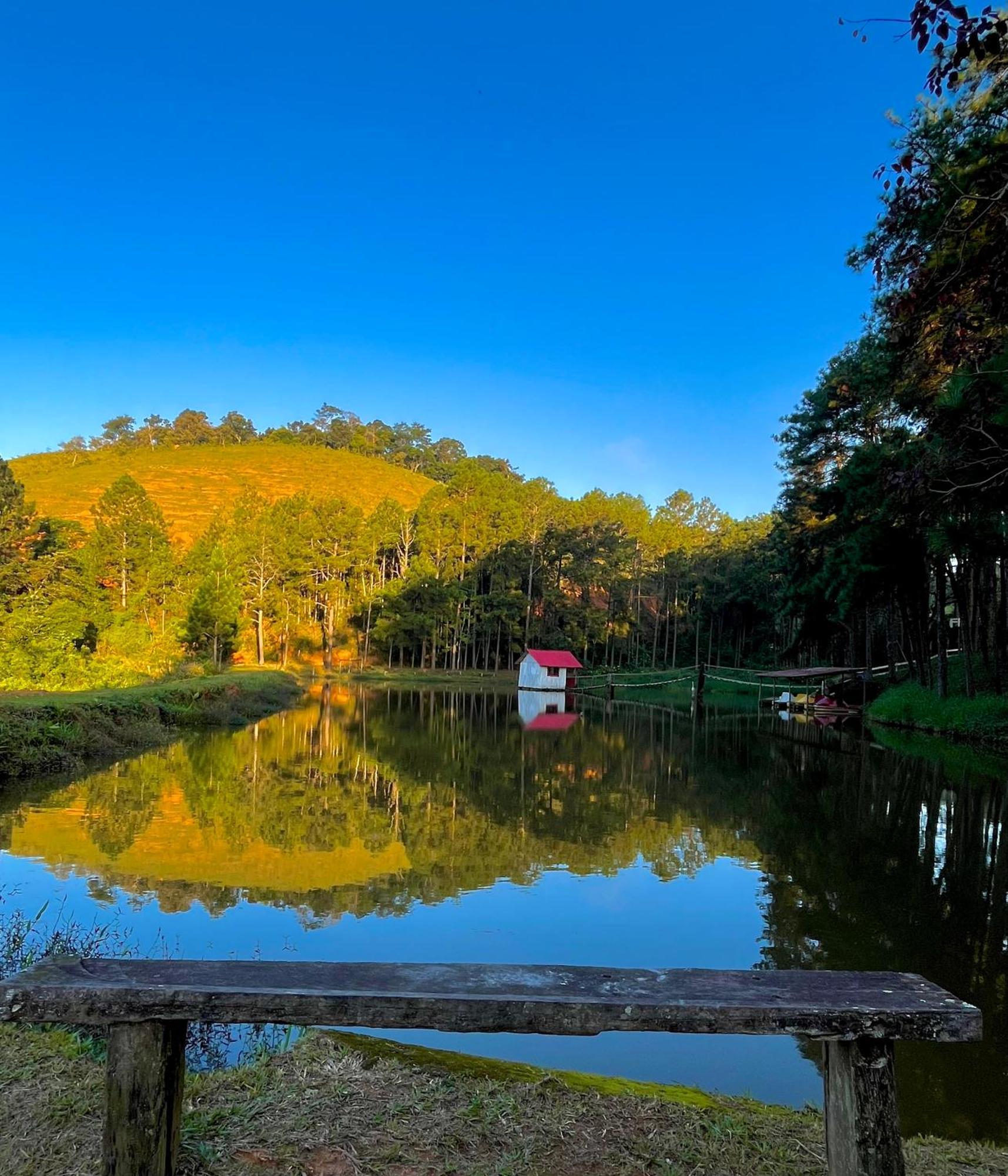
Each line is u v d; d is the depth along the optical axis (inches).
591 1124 115.3
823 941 264.2
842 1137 82.2
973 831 436.5
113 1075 83.4
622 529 2475.4
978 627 1091.9
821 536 1216.2
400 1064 132.4
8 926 242.5
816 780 611.2
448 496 2613.2
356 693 1717.5
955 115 386.6
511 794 538.0
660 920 283.3
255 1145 105.0
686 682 2053.4
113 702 687.1
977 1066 181.2
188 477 3779.5
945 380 573.6
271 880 319.3
